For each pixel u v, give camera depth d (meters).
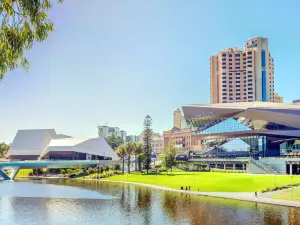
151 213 63.88
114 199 82.25
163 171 157.25
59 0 19.66
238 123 162.50
